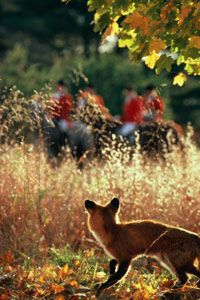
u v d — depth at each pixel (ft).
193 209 73.61
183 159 85.97
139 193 74.43
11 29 339.36
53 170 85.30
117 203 56.75
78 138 112.98
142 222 56.18
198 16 53.88
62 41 337.93
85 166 84.12
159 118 88.69
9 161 75.10
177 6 54.70
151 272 63.67
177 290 54.65
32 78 180.75
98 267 63.05
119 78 209.87
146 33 54.95
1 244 69.00
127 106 126.00
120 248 55.72
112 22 59.77
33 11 339.77
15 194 72.28
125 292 55.36
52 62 318.04
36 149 81.15
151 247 55.36
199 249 54.65
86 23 320.09
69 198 75.46
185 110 265.54
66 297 54.29
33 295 55.16
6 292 54.75
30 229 71.20
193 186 75.66
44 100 74.79
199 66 59.88
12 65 215.51
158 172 77.51
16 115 73.72
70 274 59.67
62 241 71.87
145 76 220.23
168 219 73.20
